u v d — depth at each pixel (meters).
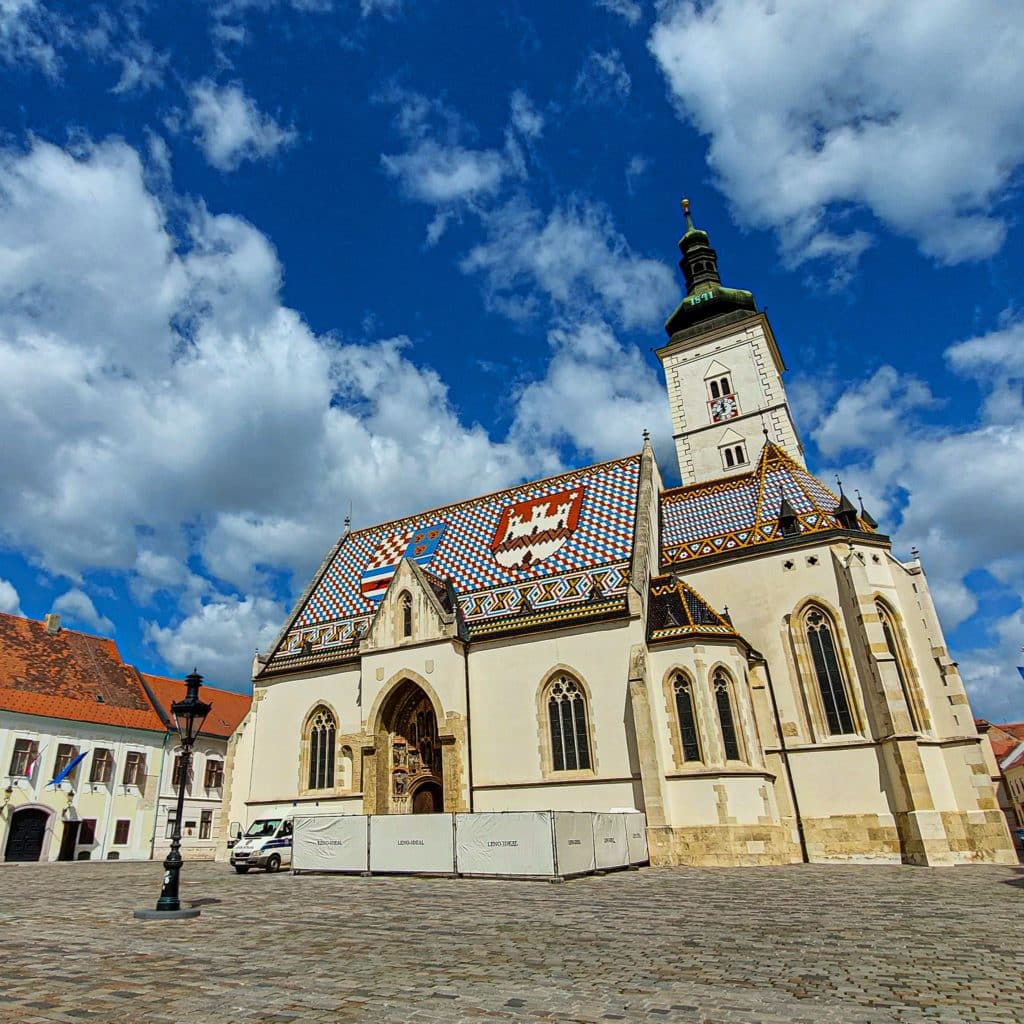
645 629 39.25
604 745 38.16
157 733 67.62
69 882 31.00
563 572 45.00
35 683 61.81
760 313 64.44
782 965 12.27
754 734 37.38
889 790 36.34
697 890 23.95
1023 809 78.62
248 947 14.52
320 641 51.25
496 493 55.97
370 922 17.78
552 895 23.03
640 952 13.52
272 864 37.12
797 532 42.81
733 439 62.38
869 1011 9.51
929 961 12.44
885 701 36.19
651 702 37.03
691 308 69.06
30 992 10.83
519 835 28.59
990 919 16.97
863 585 38.59
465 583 48.47
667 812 34.97
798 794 38.03
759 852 34.09
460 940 15.08
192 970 12.34
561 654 40.81
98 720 62.72
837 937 14.88
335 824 33.34
